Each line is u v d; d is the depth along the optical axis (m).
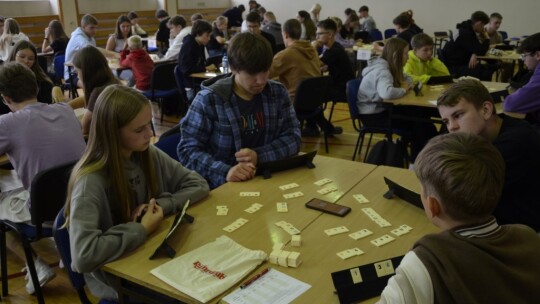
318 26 4.88
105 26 10.12
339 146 4.76
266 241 1.39
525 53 3.16
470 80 1.77
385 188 1.78
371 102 3.75
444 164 0.90
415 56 4.31
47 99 3.70
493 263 0.84
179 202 1.60
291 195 1.72
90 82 2.83
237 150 2.05
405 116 3.62
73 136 2.31
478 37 6.19
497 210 1.77
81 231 1.29
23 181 2.25
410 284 0.84
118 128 1.43
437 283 0.82
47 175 1.94
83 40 6.38
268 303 1.08
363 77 3.82
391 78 3.66
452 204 0.90
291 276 1.20
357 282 1.11
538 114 3.03
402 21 6.65
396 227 1.46
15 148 2.18
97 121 1.44
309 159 2.05
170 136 2.21
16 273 2.57
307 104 4.12
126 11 10.63
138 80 5.57
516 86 3.70
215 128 2.04
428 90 3.88
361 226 1.47
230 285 1.16
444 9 10.50
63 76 6.76
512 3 9.75
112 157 1.45
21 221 2.13
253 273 1.22
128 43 5.79
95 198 1.38
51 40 7.25
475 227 0.90
